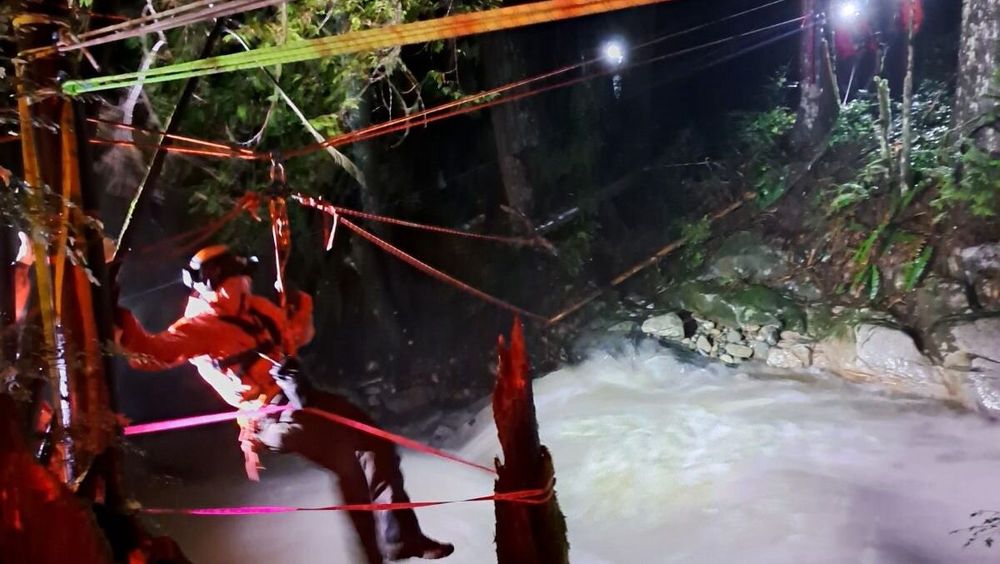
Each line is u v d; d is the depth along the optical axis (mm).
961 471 6934
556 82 11633
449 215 11328
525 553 2656
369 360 10148
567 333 10711
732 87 13898
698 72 13719
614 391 9461
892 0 12219
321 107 8383
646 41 12805
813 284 10148
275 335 3779
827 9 11312
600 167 12305
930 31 12406
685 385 9422
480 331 10648
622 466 7555
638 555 6148
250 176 8406
